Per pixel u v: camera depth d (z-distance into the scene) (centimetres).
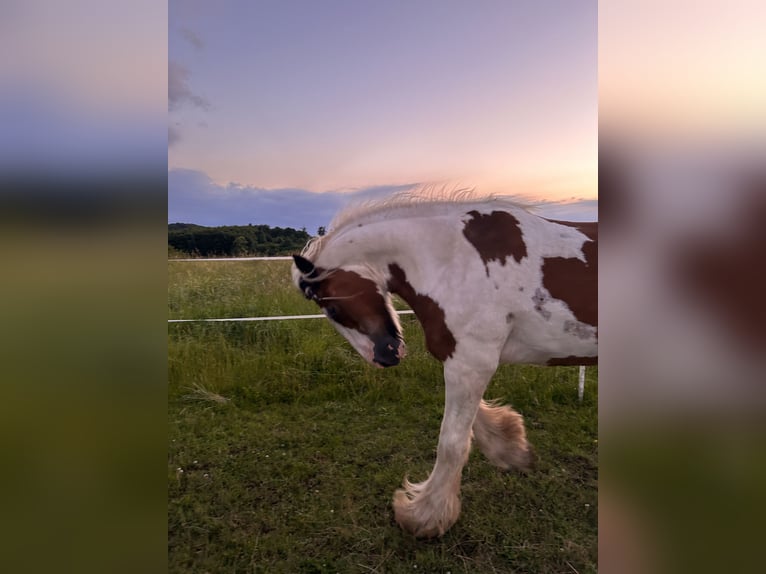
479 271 191
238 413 320
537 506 221
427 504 201
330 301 210
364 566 185
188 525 209
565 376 361
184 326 427
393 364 207
